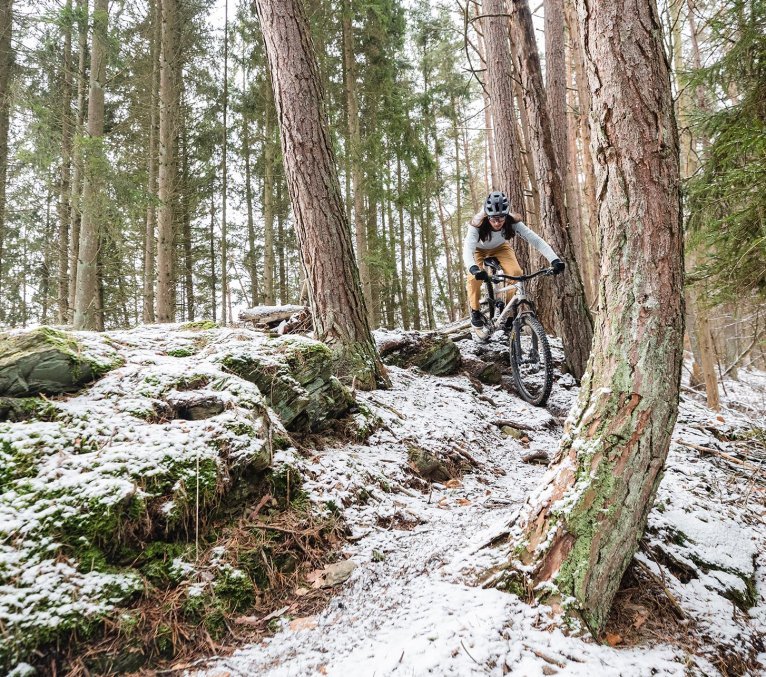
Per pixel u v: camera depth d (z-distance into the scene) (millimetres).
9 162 10711
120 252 11992
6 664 1370
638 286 1916
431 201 21938
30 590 1519
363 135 14109
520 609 1763
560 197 6043
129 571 1771
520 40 6020
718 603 2098
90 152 8328
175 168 14516
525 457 4137
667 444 1885
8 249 11945
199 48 14781
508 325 5461
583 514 1838
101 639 1558
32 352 2258
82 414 2139
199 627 1747
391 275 12531
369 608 1889
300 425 3162
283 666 1570
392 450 3453
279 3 4316
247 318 7016
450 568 2094
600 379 1983
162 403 2354
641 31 1950
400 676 1421
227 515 2188
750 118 4977
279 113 4410
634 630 1847
